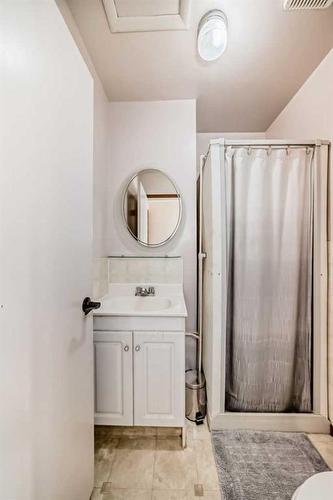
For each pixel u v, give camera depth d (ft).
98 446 5.11
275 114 7.77
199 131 8.84
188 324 7.10
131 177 7.06
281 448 5.02
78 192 3.47
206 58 4.99
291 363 5.54
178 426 5.08
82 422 3.59
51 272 2.72
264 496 4.07
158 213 7.06
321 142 5.36
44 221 2.58
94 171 5.80
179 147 7.03
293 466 4.61
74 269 3.33
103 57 5.39
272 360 5.54
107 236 6.97
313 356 5.52
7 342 2.02
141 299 6.63
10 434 2.04
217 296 5.49
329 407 5.45
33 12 2.35
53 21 2.74
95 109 5.81
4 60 1.97
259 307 5.47
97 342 5.15
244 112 7.64
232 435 5.33
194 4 4.19
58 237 2.88
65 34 3.04
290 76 6.02
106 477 4.40
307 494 2.55
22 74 2.20
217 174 5.44
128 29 4.67
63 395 2.99
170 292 6.99
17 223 2.15
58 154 2.87
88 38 4.89
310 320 5.55
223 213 5.45
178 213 7.03
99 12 4.38
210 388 5.66
